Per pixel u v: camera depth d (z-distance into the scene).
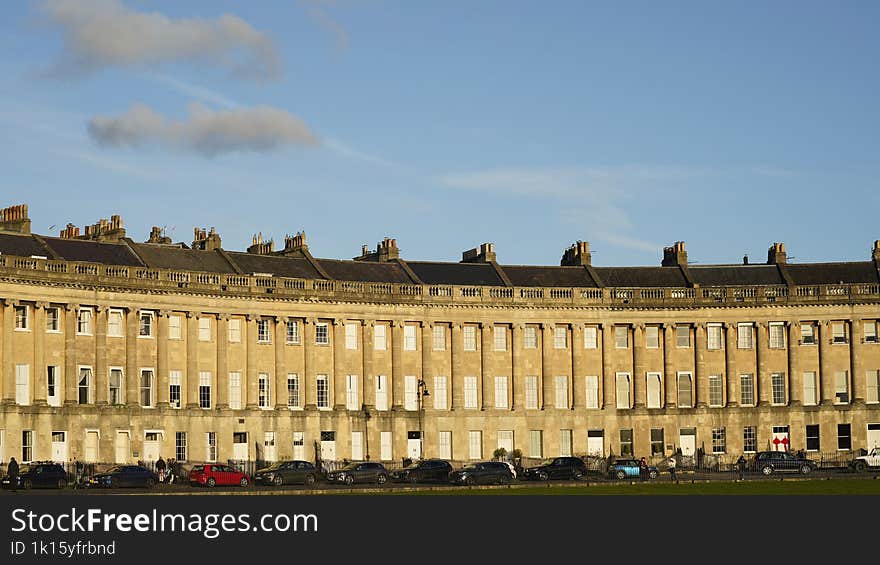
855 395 134.62
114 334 117.25
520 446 133.00
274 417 124.19
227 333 122.88
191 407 120.06
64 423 112.81
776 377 135.88
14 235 115.75
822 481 110.81
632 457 130.50
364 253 143.00
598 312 135.50
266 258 129.75
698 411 134.88
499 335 134.38
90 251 119.50
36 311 112.56
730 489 102.62
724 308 136.00
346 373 128.50
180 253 125.31
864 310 135.25
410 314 131.12
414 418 130.25
